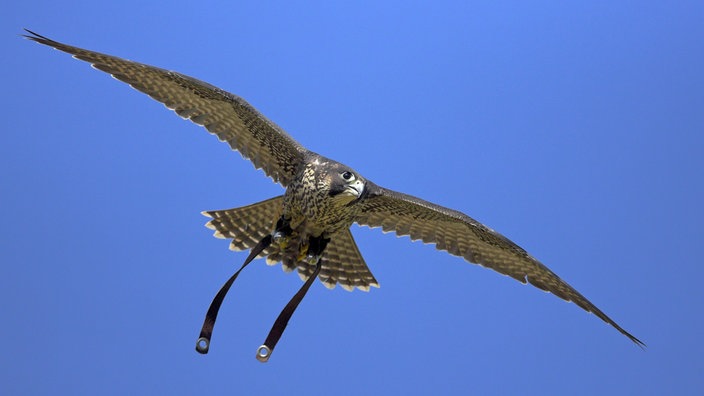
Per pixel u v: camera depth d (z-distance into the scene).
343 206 13.16
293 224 13.52
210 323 11.26
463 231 14.45
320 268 13.46
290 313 11.84
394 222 14.85
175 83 13.46
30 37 12.30
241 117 13.79
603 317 13.13
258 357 11.49
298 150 13.63
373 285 14.77
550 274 13.84
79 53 12.75
